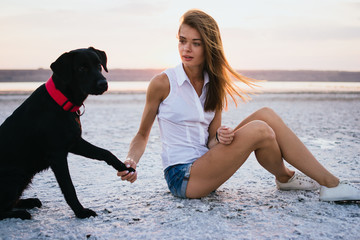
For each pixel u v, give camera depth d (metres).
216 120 3.35
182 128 3.16
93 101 17.92
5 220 2.80
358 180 3.58
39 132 2.80
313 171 3.05
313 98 19.61
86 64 3.02
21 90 27.03
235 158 2.90
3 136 2.86
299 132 7.62
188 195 3.15
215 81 3.18
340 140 6.55
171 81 3.08
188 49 2.98
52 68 2.85
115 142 6.76
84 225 2.68
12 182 2.83
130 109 13.80
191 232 2.50
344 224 2.58
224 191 3.49
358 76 63.06
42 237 2.47
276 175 3.34
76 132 2.91
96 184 3.93
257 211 2.86
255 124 2.90
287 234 2.43
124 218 2.80
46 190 3.74
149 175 4.30
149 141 6.95
